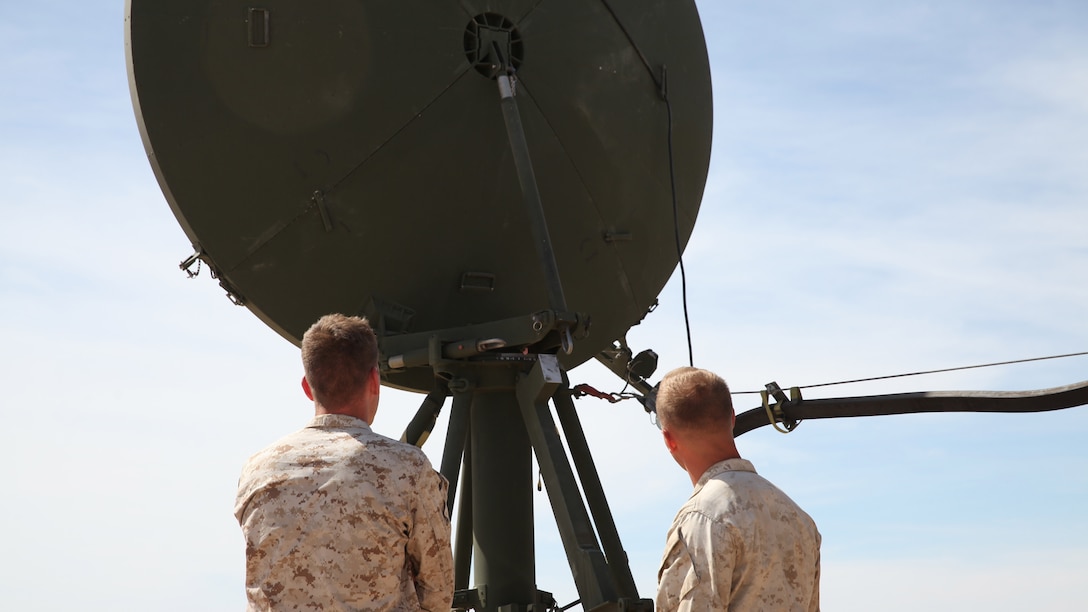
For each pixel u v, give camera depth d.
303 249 7.72
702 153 9.64
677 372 4.35
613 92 8.72
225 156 7.53
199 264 7.68
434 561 4.20
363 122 7.76
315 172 7.69
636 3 9.06
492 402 8.02
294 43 7.66
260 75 7.61
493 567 7.87
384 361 7.66
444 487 4.32
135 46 7.43
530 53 8.31
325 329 4.37
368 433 4.24
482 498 7.96
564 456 7.38
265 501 4.06
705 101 9.70
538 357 7.39
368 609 3.96
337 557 3.97
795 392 8.54
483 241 8.16
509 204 8.19
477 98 8.03
